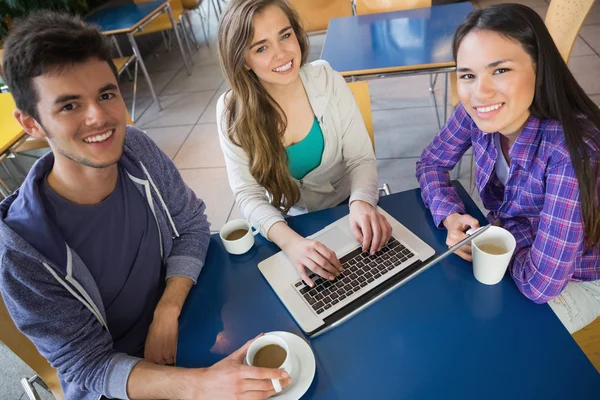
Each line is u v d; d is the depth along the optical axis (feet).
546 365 2.31
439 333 2.57
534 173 3.06
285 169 4.30
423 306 2.75
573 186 2.72
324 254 3.14
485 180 3.61
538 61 2.71
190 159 9.39
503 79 2.73
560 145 2.83
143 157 3.38
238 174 4.28
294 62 3.89
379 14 7.80
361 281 2.97
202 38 15.74
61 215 2.85
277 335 2.65
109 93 2.68
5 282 2.53
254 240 3.63
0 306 3.06
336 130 4.39
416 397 2.28
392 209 3.64
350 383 2.41
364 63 6.07
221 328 2.87
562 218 2.73
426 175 3.79
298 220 3.72
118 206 3.11
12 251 2.54
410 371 2.41
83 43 2.47
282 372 2.31
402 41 6.57
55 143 2.60
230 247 3.41
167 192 3.54
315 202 4.87
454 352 2.46
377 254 3.16
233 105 4.11
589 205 2.69
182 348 2.79
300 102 4.26
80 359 2.77
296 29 4.04
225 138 4.25
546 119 2.95
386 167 8.14
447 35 6.49
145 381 2.58
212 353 2.72
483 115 2.91
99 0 14.02
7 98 7.54
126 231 3.15
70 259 2.79
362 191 3.86
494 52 2.67
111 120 2.66
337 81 4.36
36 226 2.63
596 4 12.21
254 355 2.52
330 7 9.66
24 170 9.88
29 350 3.32
